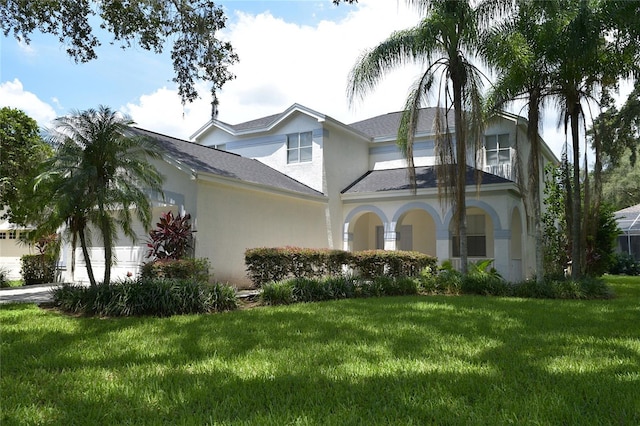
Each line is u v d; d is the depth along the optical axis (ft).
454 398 12.41
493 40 43.01
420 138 70.38
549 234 58.85
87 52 48.83
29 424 10.78
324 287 38.75
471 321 25.89
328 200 63.67
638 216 96.22
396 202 62.90
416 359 16.93
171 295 29.73
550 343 19.94
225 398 12.46
